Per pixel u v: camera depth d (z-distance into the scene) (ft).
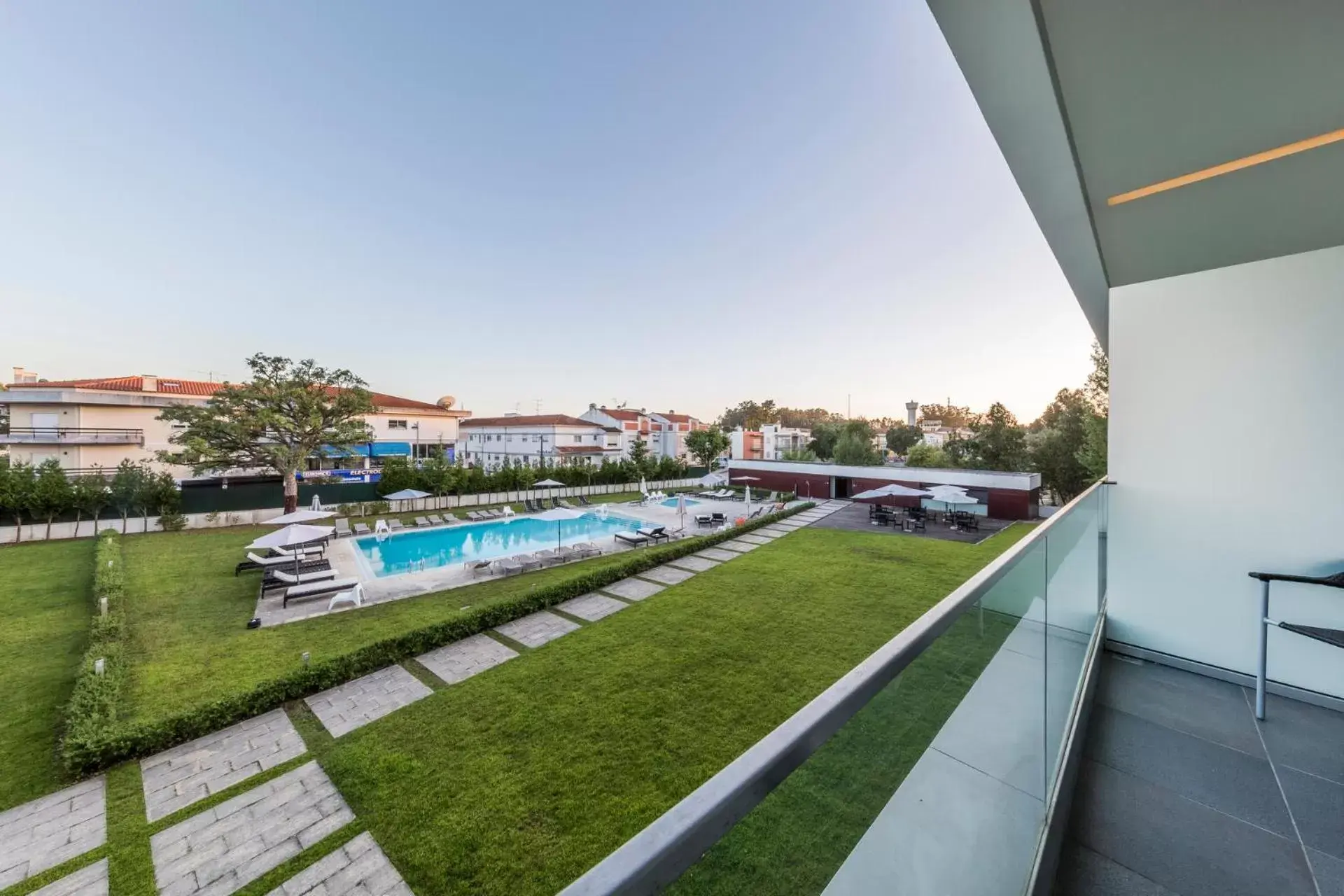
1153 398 13.53
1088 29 5.73
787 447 185.68
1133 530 13.83
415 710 22.30
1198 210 9.93
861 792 3.04
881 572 43.27
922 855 3.73
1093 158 8.31
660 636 29.94
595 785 17.31
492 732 20.48
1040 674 6.59
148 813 16.65
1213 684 12.30
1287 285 11.65
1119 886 6.82
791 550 52.06
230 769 18.74
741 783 1.89
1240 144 7.86
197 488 71.20
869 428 131.95
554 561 48.11
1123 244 11.55
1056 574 7.57
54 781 18.11
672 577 42.52
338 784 17.71
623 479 106.42
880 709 3.21
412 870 14.33
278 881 14.12
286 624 32.32
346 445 73.92
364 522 68.08
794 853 2.43
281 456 66.13
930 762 3.79
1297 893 6.65
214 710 21.07
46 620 32.53
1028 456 95.45
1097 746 9.95
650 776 17.74
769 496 97.14
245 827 15.94
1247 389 12.17
